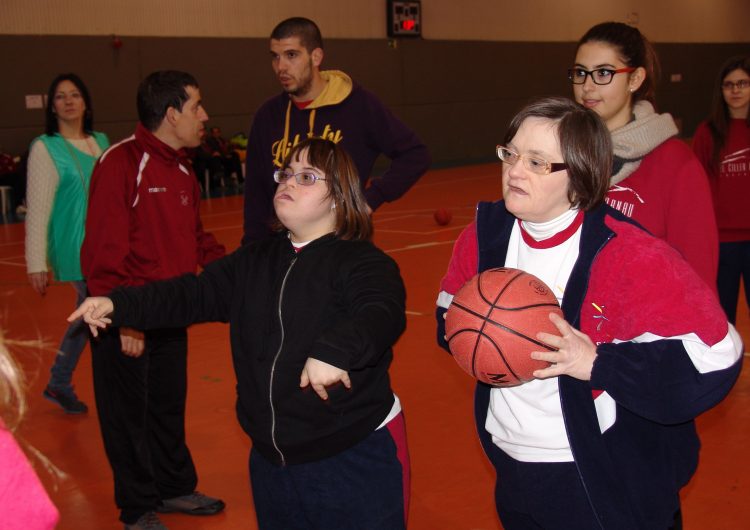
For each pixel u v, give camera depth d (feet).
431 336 20.65
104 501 12.51
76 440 14.97
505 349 6.36
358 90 13.55
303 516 7.87
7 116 49.01
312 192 7.69
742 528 10.80
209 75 57.21
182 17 55.67
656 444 6.72
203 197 52.80
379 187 13.62
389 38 66.80
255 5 59.06
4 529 3.40
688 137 87.61
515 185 6.45
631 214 9.12
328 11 62.85
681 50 90.63
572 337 6.11
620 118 9.59
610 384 6.07
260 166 13.89
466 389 16.70
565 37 80.18
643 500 6.65
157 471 11.95
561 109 6.44
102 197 10.77
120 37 52.85
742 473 12.42
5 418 4.02
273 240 8.20
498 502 7.31
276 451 7.55
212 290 8.08
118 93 53.16
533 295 6.44
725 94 15.62
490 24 73.87
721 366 6.15
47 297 26.91
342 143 13.43
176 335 11.61
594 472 6.48
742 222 15.69
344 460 7.56
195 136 11.57
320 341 6.42
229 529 11.60
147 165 11.19
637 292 6.21
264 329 7.65
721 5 94.94
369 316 6.78
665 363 6.13
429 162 14.14
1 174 47.06
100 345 10.77
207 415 15.94
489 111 75.00
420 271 28.96
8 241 38.47
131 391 10.91
